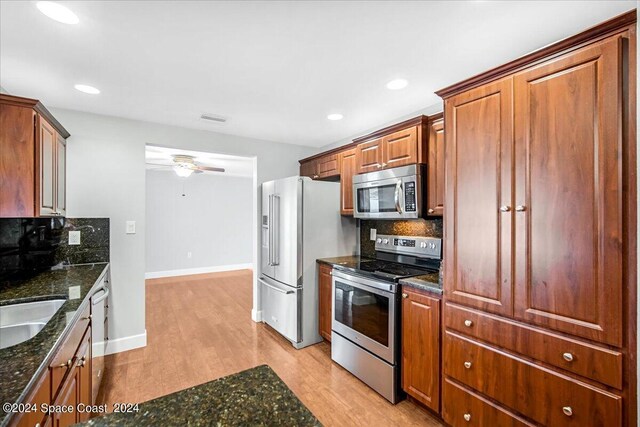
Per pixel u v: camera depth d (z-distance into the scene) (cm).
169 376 247
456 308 173
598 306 121
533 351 140
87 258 276
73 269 254
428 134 232
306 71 198
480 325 161
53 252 260
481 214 161
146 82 214
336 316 268
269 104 257
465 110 169
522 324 144
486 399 159
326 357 281
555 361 133
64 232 266
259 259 374
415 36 159
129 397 219
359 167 293
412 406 209
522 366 144
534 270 140
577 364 127
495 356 155
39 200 194
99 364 222
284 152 393
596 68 121
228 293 504
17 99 183
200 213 687
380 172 261
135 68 194
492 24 149
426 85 219
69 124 269
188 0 132
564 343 131
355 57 180
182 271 665
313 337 310
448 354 178
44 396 103
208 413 71
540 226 138
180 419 69
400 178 242
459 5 135
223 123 309
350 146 309
